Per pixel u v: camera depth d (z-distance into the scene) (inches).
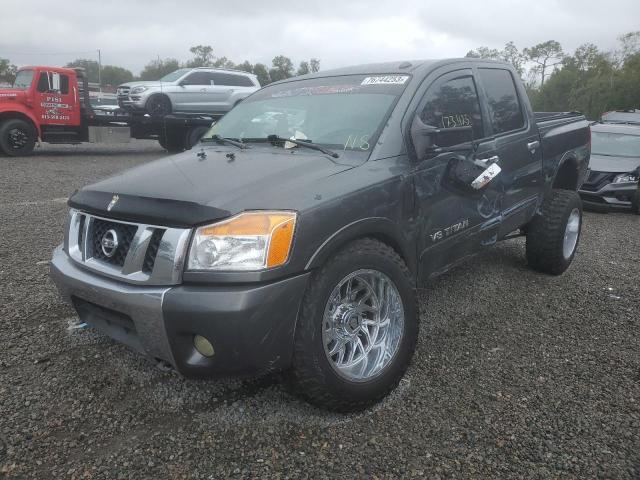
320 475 95.3
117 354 137.7
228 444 103.6
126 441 104.3
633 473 96.2
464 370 133.1
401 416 113.1
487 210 158.4
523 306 177.0
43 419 110.5
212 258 96.3
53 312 162.6
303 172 115.6
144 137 681.0
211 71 696.4
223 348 95.5
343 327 111.7
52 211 312.0
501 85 176.9
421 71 145.8
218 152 141.6
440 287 193.3
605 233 313.4
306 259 101.0
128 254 104.3
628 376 131.3
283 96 162.6
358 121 135.8
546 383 127.2
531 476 95.3
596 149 437.4
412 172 128.3
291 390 108.9
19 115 588.4
